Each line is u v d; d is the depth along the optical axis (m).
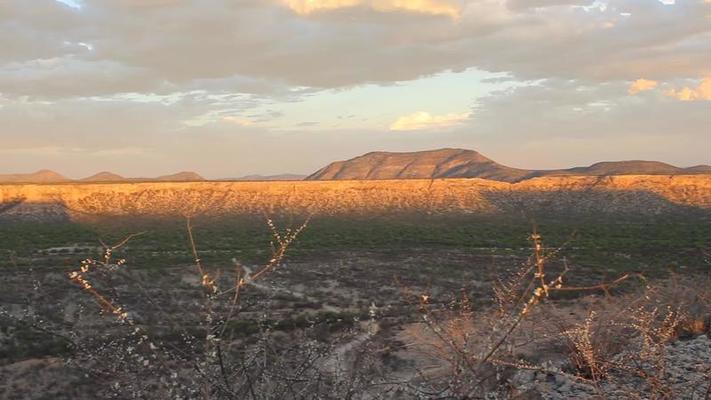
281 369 4.11
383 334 10.87
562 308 16.16
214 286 4.11
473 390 4.04
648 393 5.63
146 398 3.87
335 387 4.10
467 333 4.55
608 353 7.48
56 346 13.89
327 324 14.32
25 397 11.10
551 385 7.05
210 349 3.79
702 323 10.18
